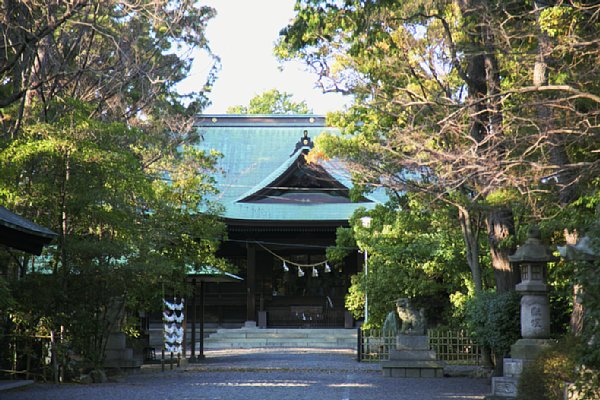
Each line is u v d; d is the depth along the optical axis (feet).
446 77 74.74
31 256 79.41
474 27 62.03
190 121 111.55
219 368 98.48
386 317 120.57
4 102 74.43
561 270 70.38
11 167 72.69
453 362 111.24
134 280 80.12
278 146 210.18
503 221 79.25
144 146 104.01
